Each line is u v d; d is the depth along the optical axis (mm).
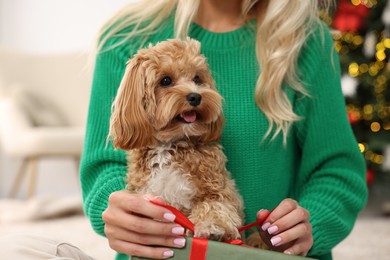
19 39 5312
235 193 1424
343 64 4039
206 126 1422
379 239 3209
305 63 1720
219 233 1269
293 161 1750
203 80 1529
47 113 4523
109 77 1695
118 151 1582
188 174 1348
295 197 1754
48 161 5238
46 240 1483
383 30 4055
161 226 1244
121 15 1769
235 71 1673
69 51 5082
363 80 4035
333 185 1638
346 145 1700
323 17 3779
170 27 1720
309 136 1703
